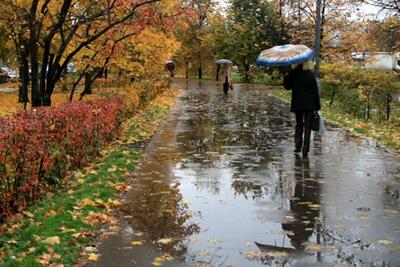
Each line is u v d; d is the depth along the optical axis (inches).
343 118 682.2
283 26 1720.0
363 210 260.4
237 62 1988.2
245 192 300.2
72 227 230.1
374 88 696.4
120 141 483.2
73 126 342.6
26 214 251.8
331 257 196.5
